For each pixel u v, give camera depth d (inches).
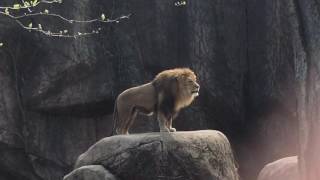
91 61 715.4
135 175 352.8
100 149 366.0
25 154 717.9
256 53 743.1
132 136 365.1
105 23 738.2
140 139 358.9
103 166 359.3
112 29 744.3
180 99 377.7
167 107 373.4
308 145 257.1
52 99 706.8
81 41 713.6
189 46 747.4
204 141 365.4
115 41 743.1
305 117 261.1
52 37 708.0
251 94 748.6
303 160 262.5
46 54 708.0
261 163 743.1
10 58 706.2
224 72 740.7
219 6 746.8
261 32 740.0
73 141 724.0
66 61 705.6
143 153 354.3
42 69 706.8
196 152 359.3
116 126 389.7
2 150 709.9
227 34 745.0
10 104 704.4
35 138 713.6
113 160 358.3
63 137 721.6
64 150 721.0
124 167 354.3
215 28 743.1
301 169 266.8
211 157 364.2
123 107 381.7
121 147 359.6
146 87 381.4
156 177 351.3
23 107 709.9
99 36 730.2
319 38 256.1
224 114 746.2
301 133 265.4
